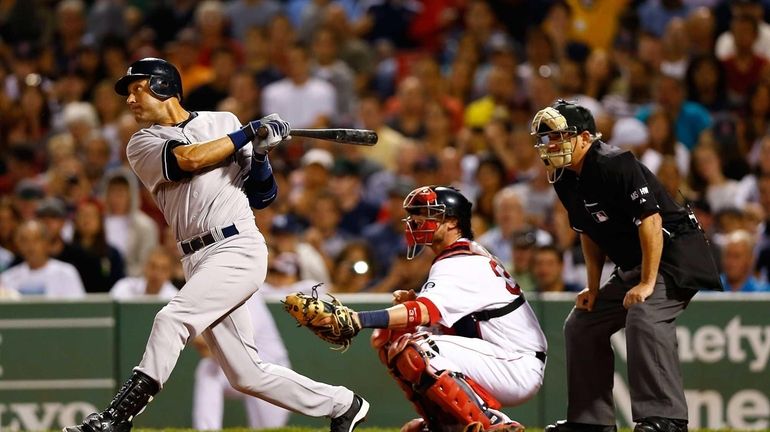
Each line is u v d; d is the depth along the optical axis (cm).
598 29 4681
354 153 4272
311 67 4778
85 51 4941
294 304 1808
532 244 3225
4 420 2880
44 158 4553
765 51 4412
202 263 1852
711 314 2828
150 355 1802
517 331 1945
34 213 3662
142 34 5284
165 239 3528
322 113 4569
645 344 1919
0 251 3753
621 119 4134
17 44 5397
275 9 5325
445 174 3938
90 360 2891
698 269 1952
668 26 4603
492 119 4225
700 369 2830
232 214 1864
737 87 4297
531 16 5019
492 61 4625
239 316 1900
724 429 2642
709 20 4556
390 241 3756
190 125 1888
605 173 1917
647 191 1906
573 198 1978
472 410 1823
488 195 3806
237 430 2427
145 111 1883
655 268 1905
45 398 2886
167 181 1850
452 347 1898
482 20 4984
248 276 1848
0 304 2892
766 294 2820
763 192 3562
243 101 4591
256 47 4934
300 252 3475
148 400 1806
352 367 2880
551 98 4319
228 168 1880
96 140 4275
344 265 3359
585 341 2038
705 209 3466
